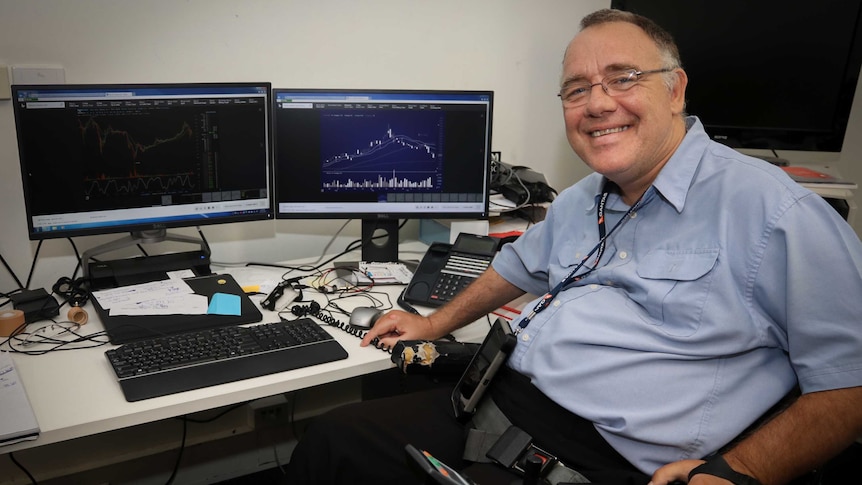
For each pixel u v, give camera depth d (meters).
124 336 1.44
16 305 1.54
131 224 1.67
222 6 1.82
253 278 1.84
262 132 1.75
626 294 1.33
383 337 1.53
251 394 1.29
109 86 1.54
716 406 1.21
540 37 2.34
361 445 1.43
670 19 2.12
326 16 1.96
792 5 2.03
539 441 1.34
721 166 1.27
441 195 1.90
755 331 1.20
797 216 1.15
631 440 1.23
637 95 1.28
